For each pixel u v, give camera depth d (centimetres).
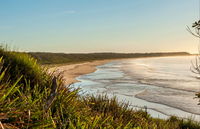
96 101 438
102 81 4172
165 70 7575
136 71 7075
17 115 190
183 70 7512
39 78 369
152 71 7081
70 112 266
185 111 1902
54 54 17138
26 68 378
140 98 2462
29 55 441
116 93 2750
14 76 360
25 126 187
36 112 209
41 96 267
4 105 194
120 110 429
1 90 211
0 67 294
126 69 8125
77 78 4781
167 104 2173
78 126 236
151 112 1856
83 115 285
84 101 398
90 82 3988
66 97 293
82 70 7481
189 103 2216
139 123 415
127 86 3450
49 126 214
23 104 211
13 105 206
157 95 2672
